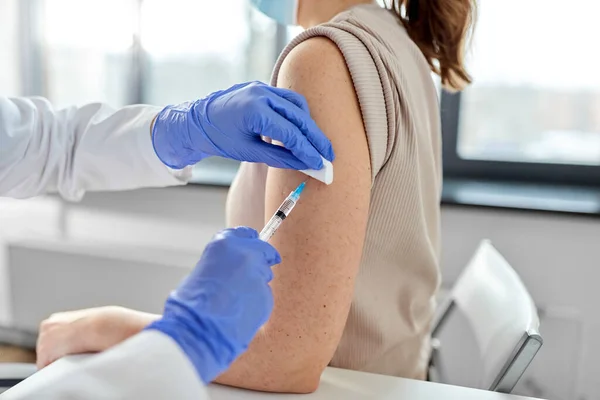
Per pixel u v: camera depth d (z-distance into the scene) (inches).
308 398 31.8
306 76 31.4
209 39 100.5
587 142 84.8
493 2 83.6
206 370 22.3
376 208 34.4
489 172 88.0
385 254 36.0
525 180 86.6
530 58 84.3
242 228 28.2
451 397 32.5
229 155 34.7
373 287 36.5
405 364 39.5
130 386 18.1
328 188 30.0
